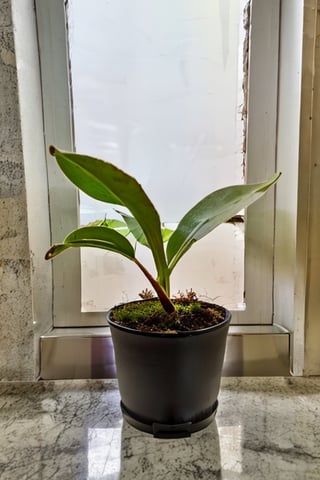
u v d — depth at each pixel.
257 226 0.72
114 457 0.47
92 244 0.50
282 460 0.47
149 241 0.49
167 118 0.71
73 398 0.62
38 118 0.68
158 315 0.52
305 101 0.62
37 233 0.66
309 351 0.67
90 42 0.69
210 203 0.53
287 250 0.68
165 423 0.50
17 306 0.64
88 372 0.68
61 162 0.43
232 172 0.73
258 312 0.73
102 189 0.47
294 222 0.65
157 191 0.73
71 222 0.72
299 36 0.62
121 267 0.74
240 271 0.74
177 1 0.69
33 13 0.67
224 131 0.72
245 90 0.71
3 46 0.59
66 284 0.73
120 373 0.52
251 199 0.48
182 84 0.71
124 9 0.69
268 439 0.51
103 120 0.71
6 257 0.63
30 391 0.63
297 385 0.65
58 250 0.49
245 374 0.68
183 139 0.72
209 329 0.48
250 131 0.70
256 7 0.67
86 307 0.74
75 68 0.69
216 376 0.52
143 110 0.71
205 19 0.69
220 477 0.44
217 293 0.75
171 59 0.70
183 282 0.74
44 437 0.51
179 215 0.73
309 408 0.58
